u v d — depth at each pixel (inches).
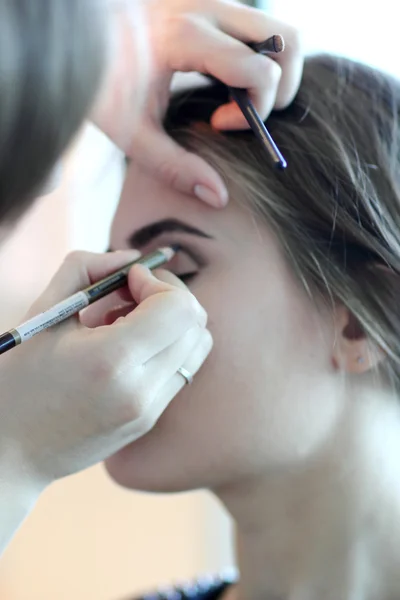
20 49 11.7
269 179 27.6
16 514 22.2
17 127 12.4
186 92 30.1
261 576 30.5
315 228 27.5
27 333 22.5
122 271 25.5
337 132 28.1
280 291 27.4
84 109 13.5
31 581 52.3
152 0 27.0
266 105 26.1
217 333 27.2
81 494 54.7
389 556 29.0
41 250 45.4
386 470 28.9
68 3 12.4
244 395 27.2
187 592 36.1
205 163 27.3
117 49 18.0
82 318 28.2
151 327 22.4
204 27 25.8
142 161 28.1
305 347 27.5
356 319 27.7
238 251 27.7
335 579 29.0
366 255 27.7
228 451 27.6
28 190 13.8
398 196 28.0
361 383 28.3
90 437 22.6
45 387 22.0
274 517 29.6
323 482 28.5
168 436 27.6
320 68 30.2
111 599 53.7
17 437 22.1
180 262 28.5
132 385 22.0
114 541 54.9
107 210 38.0
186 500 57.6
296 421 27.5
